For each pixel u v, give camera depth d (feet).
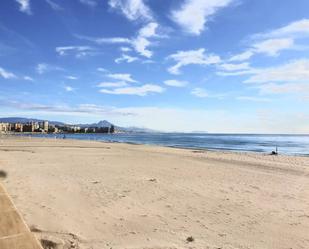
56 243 17.71
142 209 26.00
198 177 44.06
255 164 65.10
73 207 25.86
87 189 33.17
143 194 31.55
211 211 25.94
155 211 25.53
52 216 23.04
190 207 27.04
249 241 19.34
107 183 37.04
